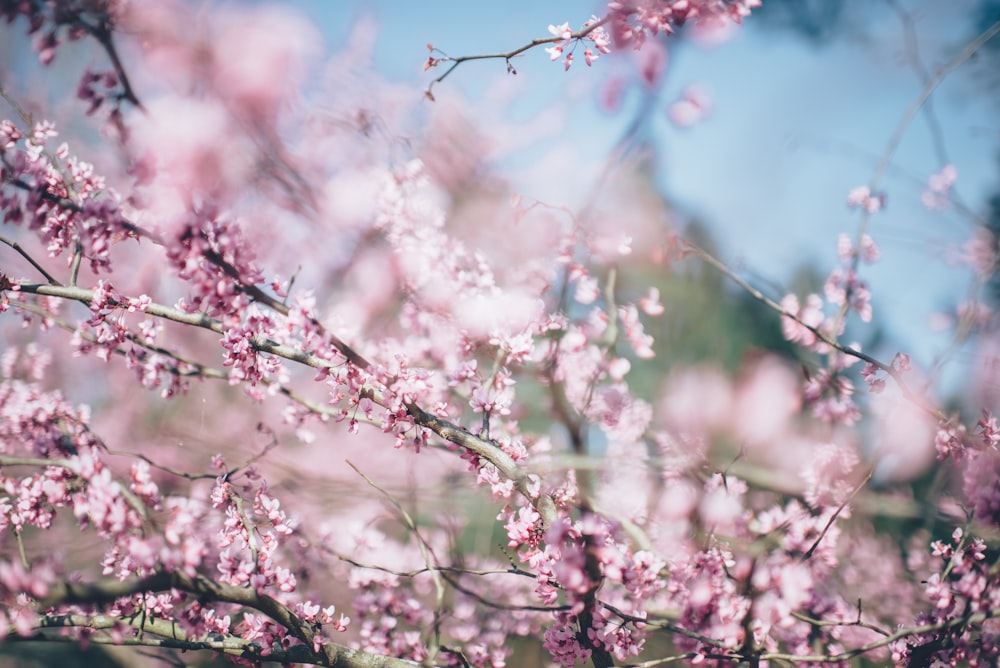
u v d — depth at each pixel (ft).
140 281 10.56
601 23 8.46
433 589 15.76
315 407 10.41
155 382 10.25
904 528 16.19
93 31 6.45
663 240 11.83
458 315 10.16
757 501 14.23
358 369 8.39
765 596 8.93
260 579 8.54
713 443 12.72
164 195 7.16
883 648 10.39
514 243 11.32
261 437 17.24
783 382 12.71
